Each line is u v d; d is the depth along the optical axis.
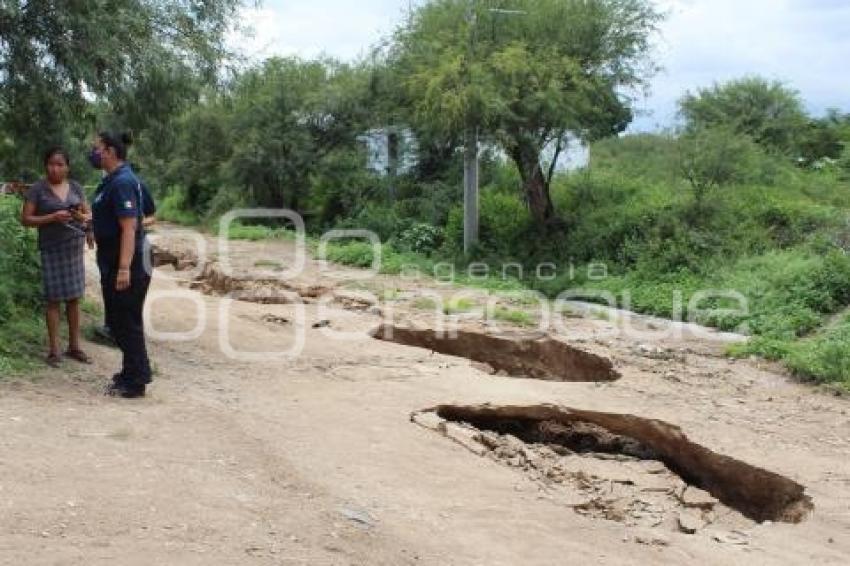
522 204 24.16
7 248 8.70
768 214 19.08
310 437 6.75
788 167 23.66
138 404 6.91
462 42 21.22
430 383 9.20
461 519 5.43
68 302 7.79
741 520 6.61
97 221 6.86
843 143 27.41
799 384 10.77
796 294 14.63
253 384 8.45
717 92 30.41
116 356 8.40
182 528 4.55
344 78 31.88
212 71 10.91
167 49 10.19
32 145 10.34
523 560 4.92
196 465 5.59
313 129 31.75
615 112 22.56
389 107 26.47
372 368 9.75
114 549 4.21
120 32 9.30
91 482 5.02
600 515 6.15
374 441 6.88
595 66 21.81
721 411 9.10
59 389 7.00
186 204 40.12
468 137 21.67
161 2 10.35
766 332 13.59
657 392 9.77
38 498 4.69
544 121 20.88
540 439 8.75
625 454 8.47
